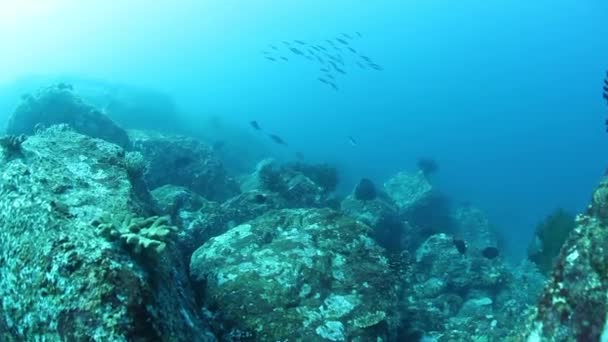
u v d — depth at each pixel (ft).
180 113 100.58
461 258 40.52
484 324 28.17
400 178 69.26
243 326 18.12
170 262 15.88
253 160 92.68
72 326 10.72
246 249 22.84
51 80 115.44
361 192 50.24
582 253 11.22
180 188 34.71
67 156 19.06
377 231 46.16
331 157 142.61
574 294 10.84
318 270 21.12
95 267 11.59
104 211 15.07
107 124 50.16
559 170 207.21
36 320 11.48
